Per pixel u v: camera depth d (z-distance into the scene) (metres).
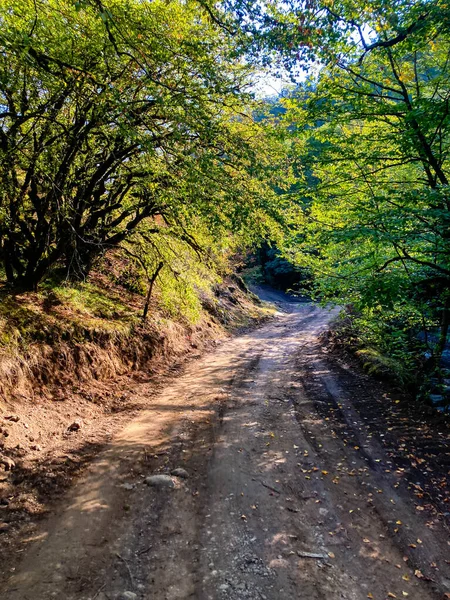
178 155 7.15
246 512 4.61
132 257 13.87
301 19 5.82
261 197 8.05
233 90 7.22
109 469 5.50
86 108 7.42
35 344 8.28
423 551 4.00
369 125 9.18
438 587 3.52
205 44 6.62
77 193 9.91
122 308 13.31
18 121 7.36
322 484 5.35
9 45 5.70
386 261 8.07
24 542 3.90
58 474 5.25
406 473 5.65
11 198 8.42
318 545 4.05
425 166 8.49
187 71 7.01
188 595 3.31
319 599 3.32
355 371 11.95
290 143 9.95
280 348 17.62
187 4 6.47
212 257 14.87
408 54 8.74
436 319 10.35
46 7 5.88
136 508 4.60
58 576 3.45
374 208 8.03
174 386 10.54
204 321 20.27
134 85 7.31
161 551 3.87
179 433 7.01
